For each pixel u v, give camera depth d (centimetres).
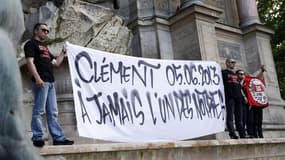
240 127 936
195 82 832
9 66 166
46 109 591
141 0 1404
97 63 672
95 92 653
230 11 1728
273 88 1552
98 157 544
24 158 163
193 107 805
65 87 842
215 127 832
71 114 822
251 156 852
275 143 927
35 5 945
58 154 502
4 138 160
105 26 958
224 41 1549
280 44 2659
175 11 1434
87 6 954
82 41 904
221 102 867
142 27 1358
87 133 620
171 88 780
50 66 596
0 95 161
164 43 1343
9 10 175
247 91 1000
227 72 935
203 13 1311
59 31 882
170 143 651
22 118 168
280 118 1494
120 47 974
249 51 1603
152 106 731
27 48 577
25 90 766
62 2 945
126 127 675
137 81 724
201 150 719
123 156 577
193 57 1286
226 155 781
